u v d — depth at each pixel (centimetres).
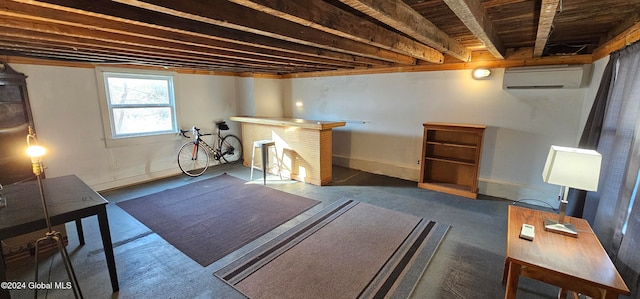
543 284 214
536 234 176
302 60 361
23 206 190
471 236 286
